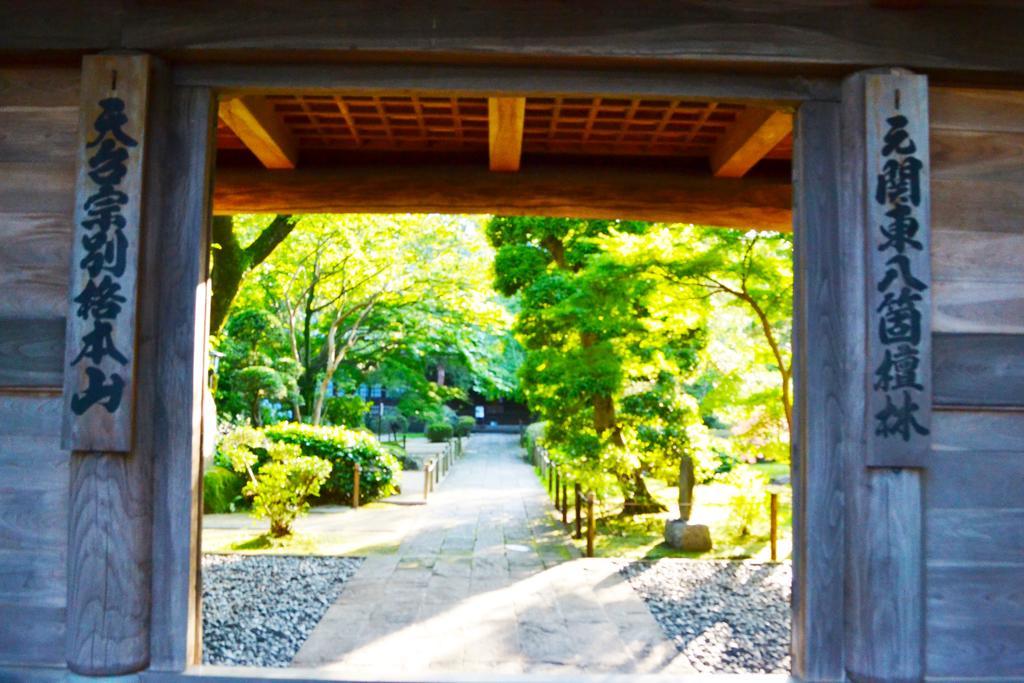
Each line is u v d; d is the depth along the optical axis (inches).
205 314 131.0
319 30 123.9
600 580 277.6
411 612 233.9
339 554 321.4
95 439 117.9
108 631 120.3
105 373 118.3
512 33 124.3
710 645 203.5
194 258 127.3
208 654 192.2
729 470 442.0
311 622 222.7
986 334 126.6
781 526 373.4
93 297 118.6
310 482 358.3
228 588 261.3
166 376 125.9
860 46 125.2
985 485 125.7
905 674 120.9
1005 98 131.0
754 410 347.6
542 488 571.5
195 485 127.6
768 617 230.7
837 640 124.9
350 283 610.5
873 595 121.9
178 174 128.0
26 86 128.8
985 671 124.1
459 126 205.9
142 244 122.0
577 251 437.1
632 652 197.5
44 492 125.2
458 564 303.6
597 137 212.4
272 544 343.3
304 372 674.2
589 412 416.5
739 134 193.9
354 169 225.8
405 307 667.4
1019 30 126.9
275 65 129.2
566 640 207.2
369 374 914.1
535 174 224.4
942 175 128.9
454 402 1502.2
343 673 126.6
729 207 227.1
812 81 130.3
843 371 127.0
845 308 127.0
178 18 123.9
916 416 120.5
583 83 129.3
